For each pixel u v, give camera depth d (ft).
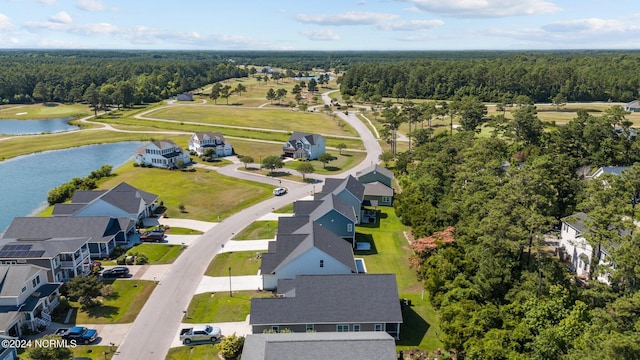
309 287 142.00
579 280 164.96
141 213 232.73
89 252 185.16
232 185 299.79
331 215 199.21
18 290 141.18
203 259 191.62
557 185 211.41
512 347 117.08
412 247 189.06
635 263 119.96
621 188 156.15
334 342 110.11
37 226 195.83
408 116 464.24
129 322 146.92
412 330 142.00
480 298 144.46
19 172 346.33
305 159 375.66
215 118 575.79
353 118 583.99
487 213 172.14
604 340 103.19
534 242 147.84
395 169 326.85
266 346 108.88
